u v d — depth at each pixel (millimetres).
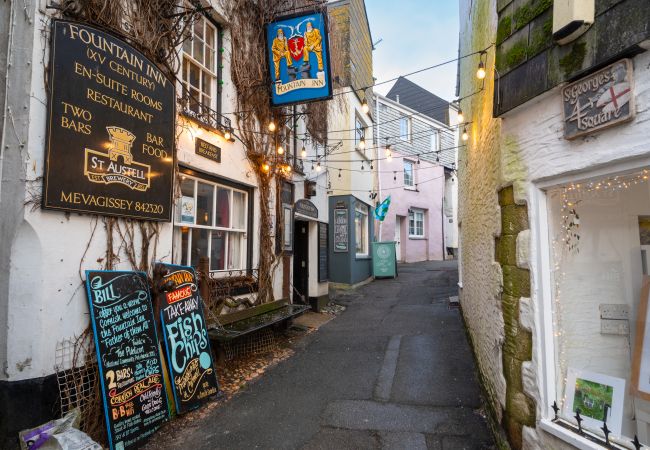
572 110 2428
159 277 4227
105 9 3830
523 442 2898
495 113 3150
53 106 3303
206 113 5602
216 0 5965
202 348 4590
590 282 2760
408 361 5766
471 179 5945
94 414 3514
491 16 3836
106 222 3797
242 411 4324
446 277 13828
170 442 3689
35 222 3197
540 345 2748
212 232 5969
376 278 14695
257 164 6965
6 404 3127
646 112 2041
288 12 7438
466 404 4395
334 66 12023
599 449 2281
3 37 3324
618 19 2084
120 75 3904
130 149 4000
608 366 2650
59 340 3340
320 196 10117
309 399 4617
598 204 2740
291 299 8406
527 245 2883
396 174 18312
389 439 3723
